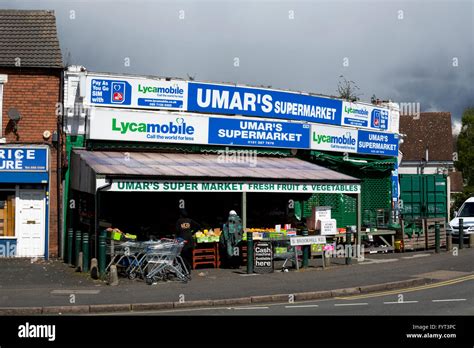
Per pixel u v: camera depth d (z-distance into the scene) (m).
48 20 23.02
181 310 13.36
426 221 26.64
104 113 22.17
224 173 20.50
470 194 48.97
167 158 22.23
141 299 14.17
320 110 27.09
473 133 59.25
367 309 12.96
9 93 21.62
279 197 26.12
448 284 16.98
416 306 13.23
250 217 24.55
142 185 18.73
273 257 19.56
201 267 20.36
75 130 22.00
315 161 26.95
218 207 24.48
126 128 22.48
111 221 22.38
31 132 21.70
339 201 27.25
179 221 18.61
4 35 22.36
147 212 23.06
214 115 24.08
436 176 31.58
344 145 27.92
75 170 21.38
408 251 25.95
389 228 26.28
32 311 12.88
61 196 21.86
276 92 25.55
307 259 20.41
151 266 17.06
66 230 21.88
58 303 13.59
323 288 15.94
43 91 21.83
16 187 21.67
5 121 21.56
